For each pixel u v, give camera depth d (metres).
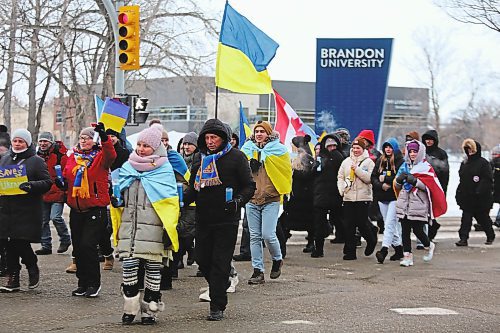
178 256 12.41
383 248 14.73
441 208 14.44
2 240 10.51
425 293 11.27
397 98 78.94
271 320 9.09
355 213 15.12
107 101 10.71
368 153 15.70
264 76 14.97
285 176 11.72
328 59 23.19
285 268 13.84
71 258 14.48
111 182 11.09
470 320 9.29
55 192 14.90
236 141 12.62
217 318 9.04
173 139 28.66
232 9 14.74
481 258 15.70
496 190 21.97
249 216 11.92
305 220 16.05
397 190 14.48
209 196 9.17
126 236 8.78
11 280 10.78
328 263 14.65
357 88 23.09
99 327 8.59
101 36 31.86
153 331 8.41
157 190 8.77
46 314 9.27
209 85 33.78
